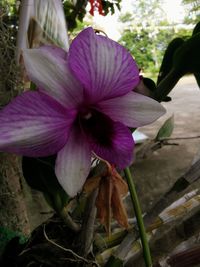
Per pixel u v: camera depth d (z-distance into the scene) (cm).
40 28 12
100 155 10
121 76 9
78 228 14
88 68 8
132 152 10
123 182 11
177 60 12
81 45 8
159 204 14
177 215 15
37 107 8
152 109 9
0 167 15
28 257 14
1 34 13
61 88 8
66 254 14
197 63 11
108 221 11
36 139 8
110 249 16
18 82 14
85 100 9
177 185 13
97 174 11
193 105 109
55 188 12
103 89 9
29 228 17
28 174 12
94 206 13
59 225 15
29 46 12
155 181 58
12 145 8
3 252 15
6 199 15
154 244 14
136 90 12
